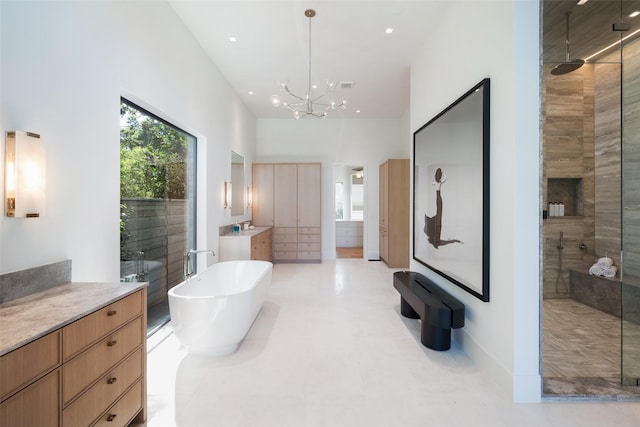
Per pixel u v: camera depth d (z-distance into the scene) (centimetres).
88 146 191
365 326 310
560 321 314
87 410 125
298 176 668
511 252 190
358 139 711
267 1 292
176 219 343
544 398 188
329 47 376
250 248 447
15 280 140
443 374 219
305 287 462
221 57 404
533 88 186
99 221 201
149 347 261
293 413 176
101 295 146
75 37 180
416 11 300
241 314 242
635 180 214
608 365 227
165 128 317
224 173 470
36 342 101
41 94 158
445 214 284
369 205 710
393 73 453
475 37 235
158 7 275
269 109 637
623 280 207
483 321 225
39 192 151
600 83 374
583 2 220
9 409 92
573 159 386
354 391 198
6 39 140
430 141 322
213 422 169
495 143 208
